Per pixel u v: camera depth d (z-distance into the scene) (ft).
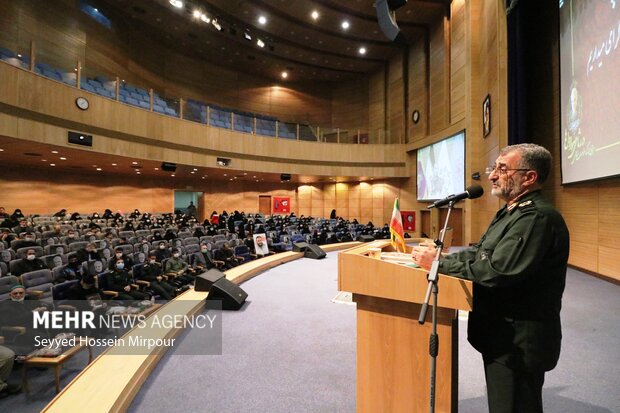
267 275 20.47
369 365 5.02
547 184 21.48
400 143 50.24
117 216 38.65
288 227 41.91
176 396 7.16
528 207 3.93
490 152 27.35
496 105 25.46
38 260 17.03
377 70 56.90
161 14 42.65
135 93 33.01
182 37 47.75
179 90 50.65
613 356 8.70
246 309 13.32
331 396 7.06
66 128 26.22
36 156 30.83
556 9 20.13
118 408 6.41
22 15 31.71
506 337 4.00
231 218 40.57
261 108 59.06
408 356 4.76
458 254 4.94
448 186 38.17
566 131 18.45
